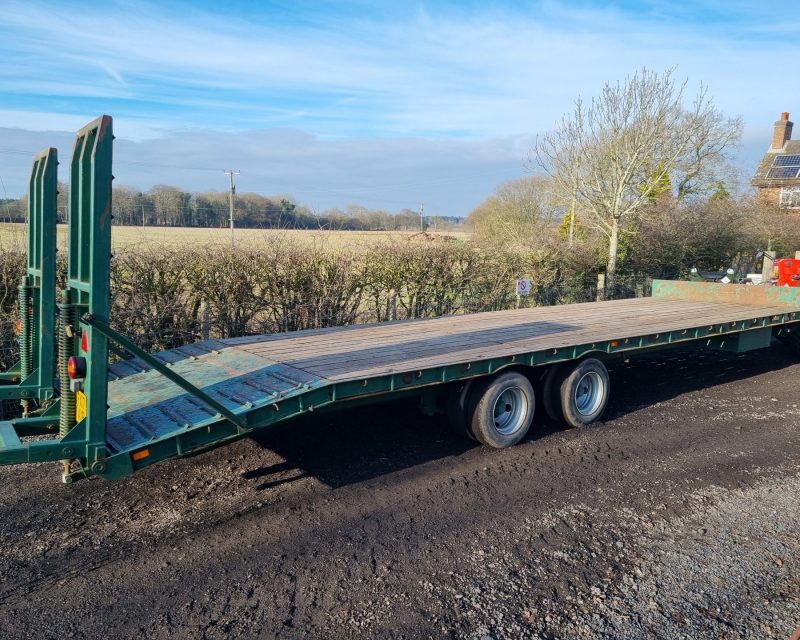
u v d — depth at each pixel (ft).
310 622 11.11
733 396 27.50
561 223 82.12
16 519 14.80
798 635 9.92
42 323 16.11
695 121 58.59
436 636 10.80
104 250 12.07
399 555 13.37
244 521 14.80
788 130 140.15
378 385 16.47
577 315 29.37
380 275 35.99
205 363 19.25
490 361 18.97
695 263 66.33
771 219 79.25
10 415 21.67
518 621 11.24
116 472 12.67
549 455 19.53
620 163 56.34
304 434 20.99
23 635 10.66
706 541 14.26
